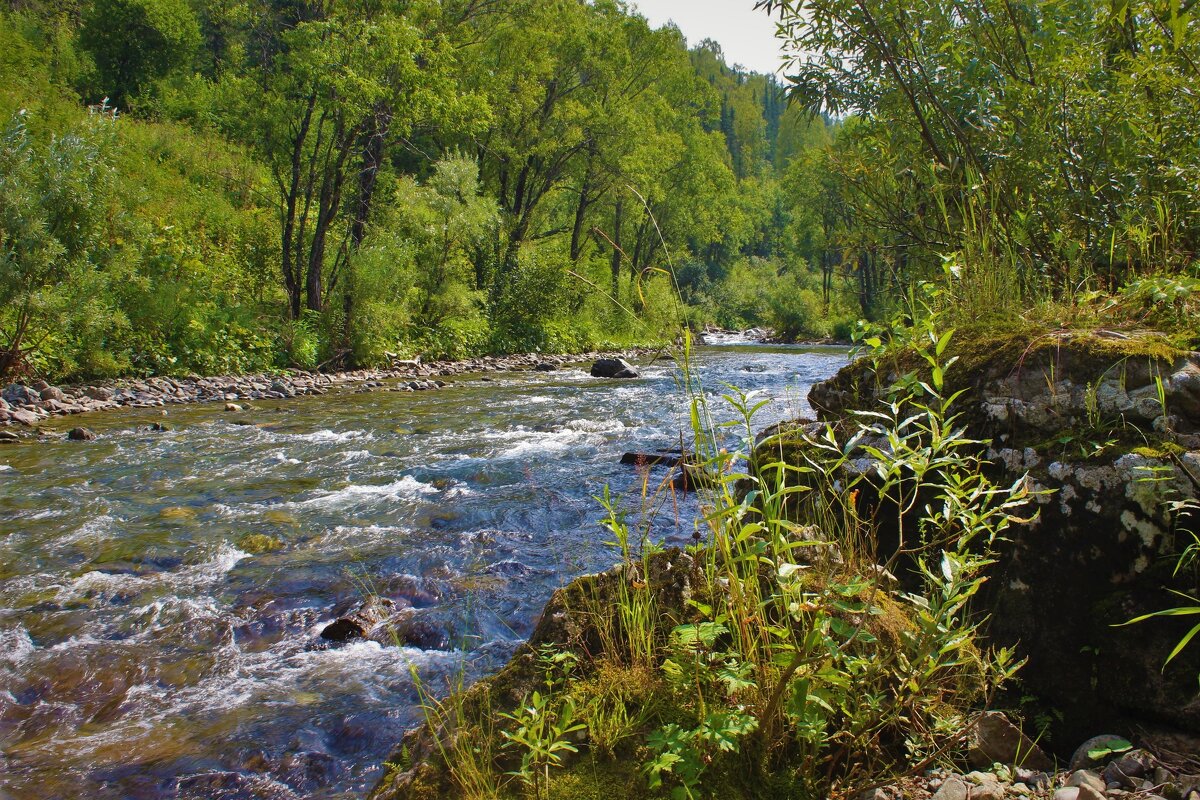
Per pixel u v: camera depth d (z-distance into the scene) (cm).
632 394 1659
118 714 402
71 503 779
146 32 4628
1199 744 231
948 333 251
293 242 2398
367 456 999
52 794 337
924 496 320
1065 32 496
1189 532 245
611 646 254
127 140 2750
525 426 1223
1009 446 300
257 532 684
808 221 4909
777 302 4475
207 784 344
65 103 2866
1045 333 314
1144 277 315
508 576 575
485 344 2711
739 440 937
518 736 208
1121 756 236
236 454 1016
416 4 2208
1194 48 397
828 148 653
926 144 551
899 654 229
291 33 2000
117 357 1588
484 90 2919
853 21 534
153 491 827
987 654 260
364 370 2122
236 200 2833
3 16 3784
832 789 211
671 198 4625
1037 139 470
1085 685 256
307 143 2405
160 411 1396
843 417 373
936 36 542
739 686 209
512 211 3466
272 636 491
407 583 563
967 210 497
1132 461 260
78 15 4850
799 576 235
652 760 211
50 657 458
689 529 646
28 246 1337
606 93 3547
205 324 1809
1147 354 278
